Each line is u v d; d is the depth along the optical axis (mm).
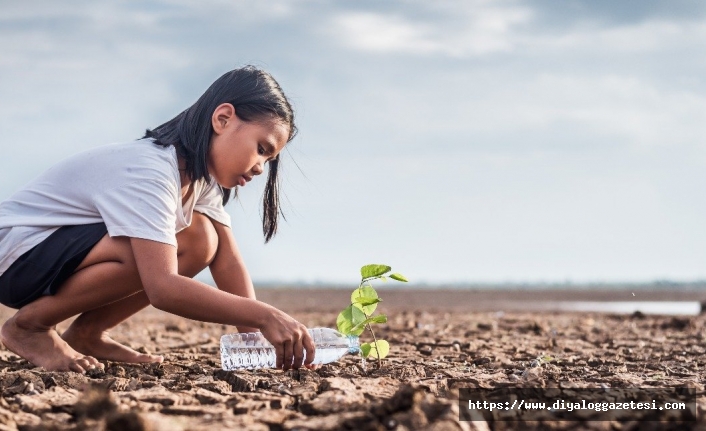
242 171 2691
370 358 3254
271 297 19516
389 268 2824
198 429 1810
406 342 4289
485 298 21578
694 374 2855
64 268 2605
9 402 2129
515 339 4773
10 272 2674
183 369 2865
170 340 4754
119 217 2518
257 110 2652
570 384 2477
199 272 2971
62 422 1923
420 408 1855
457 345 4012
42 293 2668
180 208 2660
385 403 1893
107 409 1853
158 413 1960
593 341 4652
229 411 2008
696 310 13250
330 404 2061
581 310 12508
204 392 2266
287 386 2410
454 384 2475
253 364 2908
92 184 2627
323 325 6809
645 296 26953
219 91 2680
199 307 2461
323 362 2955
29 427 1841
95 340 3047
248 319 2484
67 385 2402
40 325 2715
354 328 2834
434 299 19922
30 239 2654
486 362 3221
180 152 2680
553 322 7133
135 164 2590
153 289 2465
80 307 2670
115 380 2439
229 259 3039
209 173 2699
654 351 3953
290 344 2467
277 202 3053
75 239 2617
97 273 2588
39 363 2695
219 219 2992
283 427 1840
